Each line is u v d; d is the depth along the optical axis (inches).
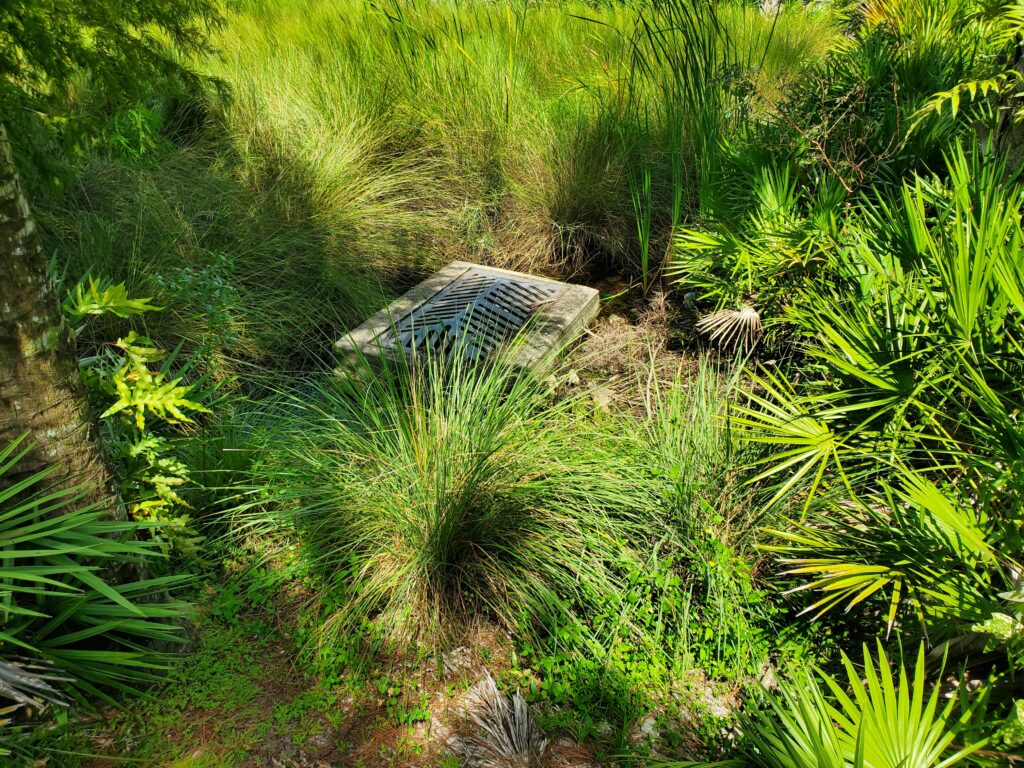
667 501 132.0
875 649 117.0
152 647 109.8
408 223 240.2
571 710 110.8
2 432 93.5
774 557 127.4
